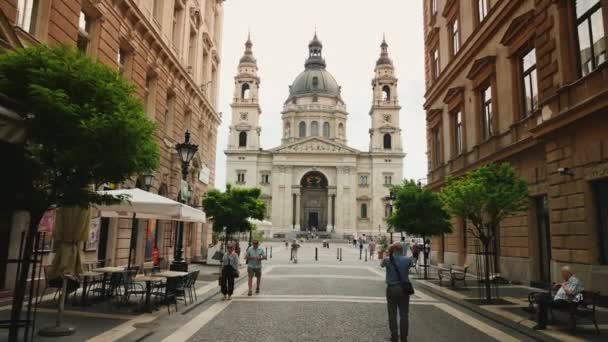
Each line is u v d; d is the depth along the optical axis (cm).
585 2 1286
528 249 1723
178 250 1586
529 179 1720
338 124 10538
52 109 699
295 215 9438
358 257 4309
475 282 1902
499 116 2002
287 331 938
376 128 9619
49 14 1244
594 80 1205
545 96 1451
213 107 3362
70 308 1115
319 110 10488
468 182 1380
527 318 1067
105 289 1304
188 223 2898
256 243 1543
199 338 869
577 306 937
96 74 801
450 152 2653
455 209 1400
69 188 767
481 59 2098
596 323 952
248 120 9725
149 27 1942
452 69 2592
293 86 11294
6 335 804
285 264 3177
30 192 730
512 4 1834
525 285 1736
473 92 2295
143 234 2034
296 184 9450
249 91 9950
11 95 734
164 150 2248
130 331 884
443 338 893
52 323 924
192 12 2755
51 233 1316
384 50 10144
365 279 2111
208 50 3247
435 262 2981
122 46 1808
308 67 11625
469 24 2386
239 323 1020
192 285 1381
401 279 839
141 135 812
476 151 2241
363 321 1059
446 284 1841
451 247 2634
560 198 1375
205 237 3291
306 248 6284
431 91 3059
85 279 1174
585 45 1290
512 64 1855
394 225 2183
